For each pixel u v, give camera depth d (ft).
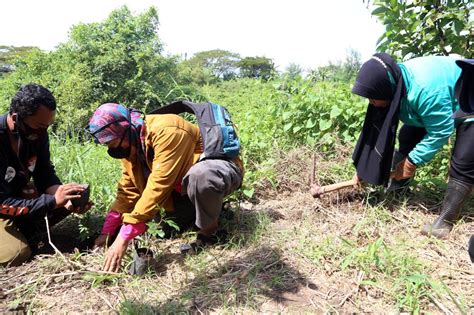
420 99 9.06
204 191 8.25
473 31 12.10
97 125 7.88
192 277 8.13
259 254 8.74
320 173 12.43
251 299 7.35
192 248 9.10
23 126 8.30
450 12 11.84
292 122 14.56
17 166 8.82
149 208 7.86
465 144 8.84
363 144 10.47
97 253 8.94
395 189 10.89
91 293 7.66
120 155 8.39
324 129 13.96
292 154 13.38
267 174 12.23
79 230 10.02
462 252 8.65
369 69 9.25
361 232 9.47
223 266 8.35
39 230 9.71
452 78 9.09
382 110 9.87
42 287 7.79
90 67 38.22
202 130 8.68
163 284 7.90
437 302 7.04
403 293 7.32
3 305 7.28
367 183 11.18
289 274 8.04
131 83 38.50
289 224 10.24
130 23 40.52
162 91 40.47
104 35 39.93
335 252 8.58
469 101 7.80
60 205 8.73
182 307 7.17
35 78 38.42
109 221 9.29
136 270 8.04
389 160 9.89
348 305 7.17
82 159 13.26
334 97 14.98
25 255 8.59
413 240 9.20
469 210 10.27
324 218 10.37
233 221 10.12
